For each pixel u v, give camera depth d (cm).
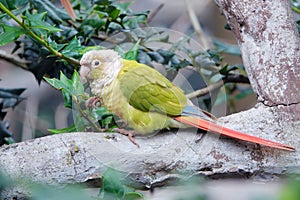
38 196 240
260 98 322
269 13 333
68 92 330
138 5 703
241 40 343
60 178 291
